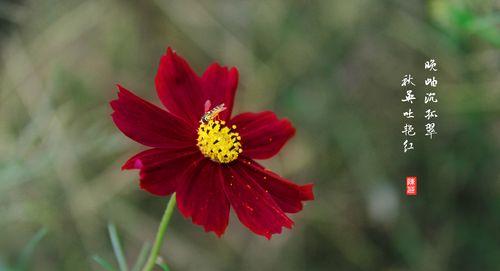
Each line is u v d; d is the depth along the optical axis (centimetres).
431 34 56
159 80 39
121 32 62
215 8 61
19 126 59
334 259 58
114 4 61
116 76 61
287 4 60
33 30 63
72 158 55
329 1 59
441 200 57
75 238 55
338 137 58
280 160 58
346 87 59
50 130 55
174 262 56
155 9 61
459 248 57
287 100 59
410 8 57
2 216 53
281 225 38
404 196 57
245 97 59
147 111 38
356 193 58
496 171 57
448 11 49
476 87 55
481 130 57
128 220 56
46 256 55
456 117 57
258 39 60
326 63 59
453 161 57
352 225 58
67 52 62
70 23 62
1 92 61
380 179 57
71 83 60
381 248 58
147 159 37
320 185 58
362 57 59
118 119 37
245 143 40
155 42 62
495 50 53
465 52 53
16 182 53
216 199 38
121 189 56
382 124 58
